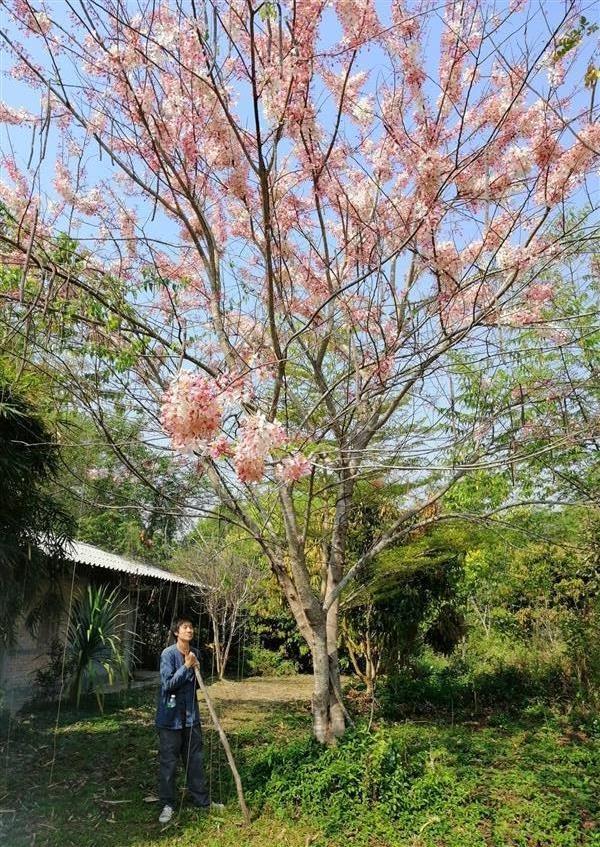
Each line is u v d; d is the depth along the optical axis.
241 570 13.77
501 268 4.30
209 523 9.48
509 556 9.92
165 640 14.45
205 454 2.83
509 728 8.09
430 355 4.79
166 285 4.94
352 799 4.89
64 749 6.95
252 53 3.86
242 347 6.00
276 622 16.44
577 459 6.61
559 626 9.29
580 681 8.93
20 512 6.48
